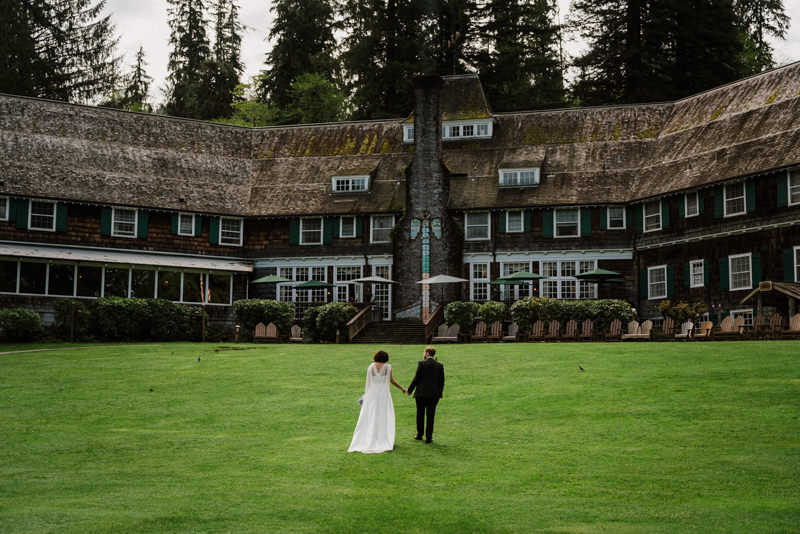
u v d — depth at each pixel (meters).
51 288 40.75
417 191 43.41
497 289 42.94
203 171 47.34
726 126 40.81
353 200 45.50
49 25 65.31
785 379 19.22
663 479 12.13
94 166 44.56
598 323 35.09
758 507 10.41
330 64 66.25
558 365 23.58
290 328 41.59
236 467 13.76
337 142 49.62
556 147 45.72
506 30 60.03
